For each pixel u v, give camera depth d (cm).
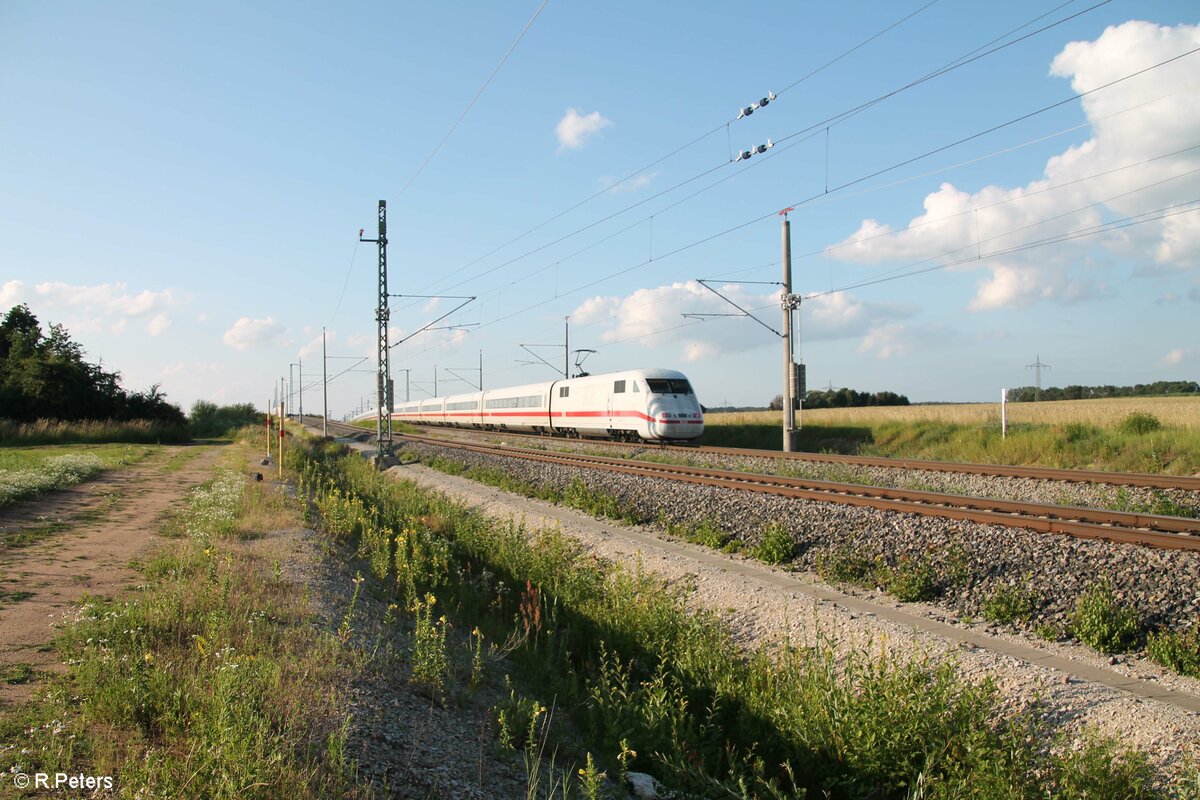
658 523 1655
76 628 714
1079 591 916
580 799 586
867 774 636
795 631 931
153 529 1391
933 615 962
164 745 520
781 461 2478
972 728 626
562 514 1862
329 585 1010
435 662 743
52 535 1280
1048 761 589
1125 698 667
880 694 674
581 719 769
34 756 482
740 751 711
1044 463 2450
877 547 1191
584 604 1116
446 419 6862
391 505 1975
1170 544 1017
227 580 872
